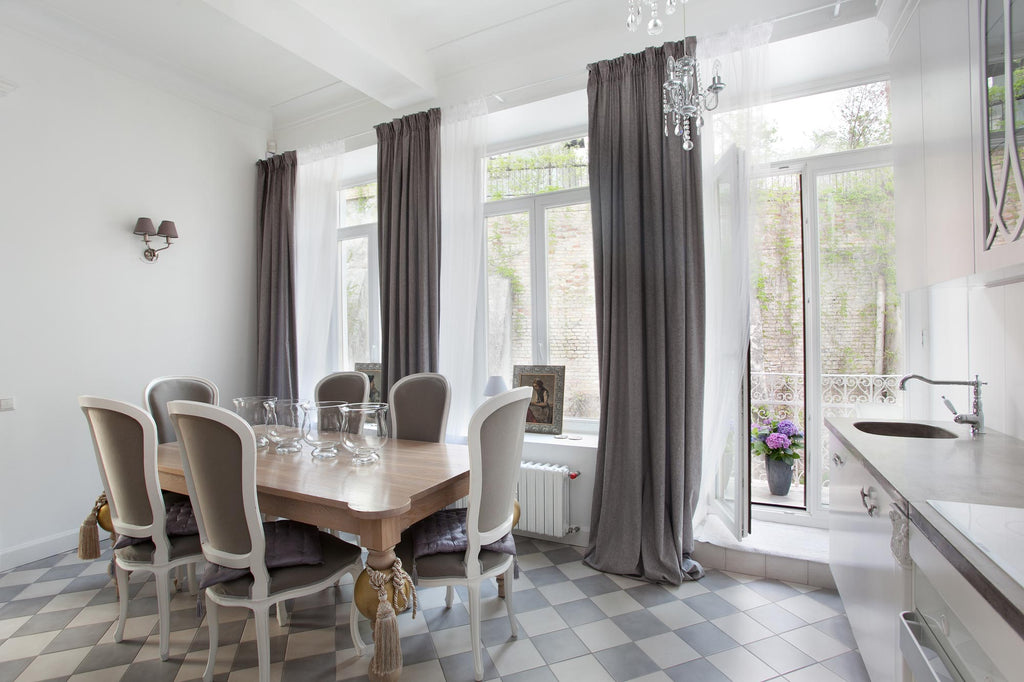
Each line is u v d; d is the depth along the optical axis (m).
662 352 2.64
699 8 2.74
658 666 1.92
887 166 2.80
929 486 1.30
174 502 2.44
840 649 2.01
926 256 1.92
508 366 3.73
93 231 3.29
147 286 3.58
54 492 3.07
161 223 3.60
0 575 2.76
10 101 2.91
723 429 2.72
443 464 2.27
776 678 1.84
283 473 2.14
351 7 2.79
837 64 2.75
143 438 1.98
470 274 3.39
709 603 2.36
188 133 3.85
